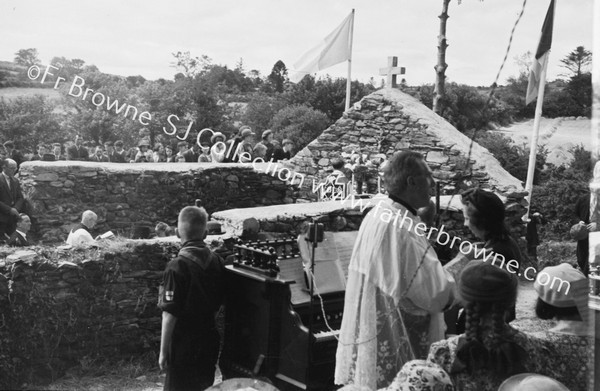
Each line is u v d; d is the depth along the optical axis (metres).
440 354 2.75
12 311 4.91
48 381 4.97
